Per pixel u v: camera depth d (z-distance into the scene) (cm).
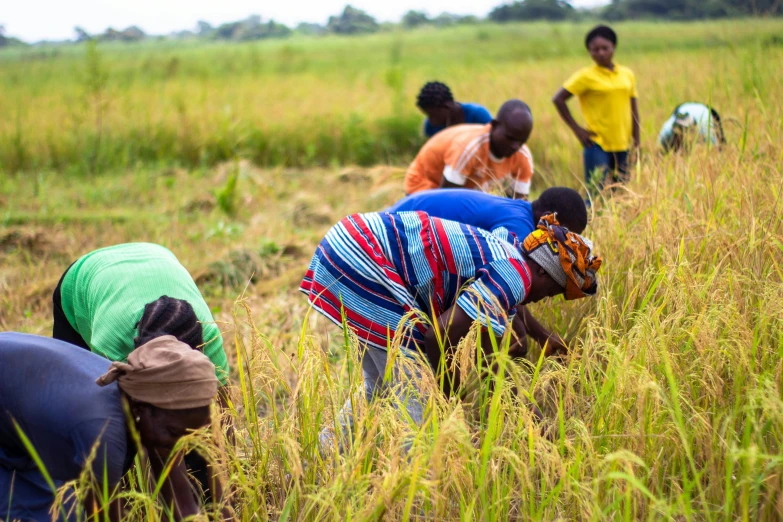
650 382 241
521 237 346
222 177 953
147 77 2020
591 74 636
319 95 1468
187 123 1164
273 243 661
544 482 244
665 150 566
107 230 732
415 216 324
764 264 336
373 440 261
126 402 232
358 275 318
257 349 286
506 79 1270
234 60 2859
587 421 277
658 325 283
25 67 2762
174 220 760
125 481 271
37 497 270
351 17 9112
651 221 383
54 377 239
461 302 295
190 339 252
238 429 291
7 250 682
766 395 253
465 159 473
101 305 287
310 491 266
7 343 250
